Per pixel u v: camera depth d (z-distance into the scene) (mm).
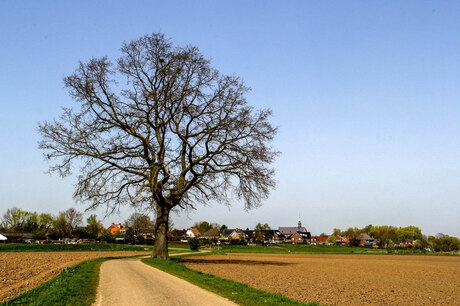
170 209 34750
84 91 31375
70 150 31359
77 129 31375
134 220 103938
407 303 17906
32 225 126125
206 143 32656
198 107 32656
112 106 32469
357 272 36094
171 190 31719
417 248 146375
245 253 80500
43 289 15938
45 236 119500
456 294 22453
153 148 32219
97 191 31391
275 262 47594
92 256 47906
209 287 17281
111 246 75438
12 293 17219
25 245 65125
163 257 33844
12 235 114000
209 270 29391
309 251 111875
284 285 21891
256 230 199000
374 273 35781
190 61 32344
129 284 17922
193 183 33719
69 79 31281
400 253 117000
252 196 33438
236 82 32812
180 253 63719
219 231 189625
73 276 19969
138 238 108688
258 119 32875
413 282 28859
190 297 14469
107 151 31734
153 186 31094
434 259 77812
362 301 17578
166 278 20469
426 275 36250
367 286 24188
